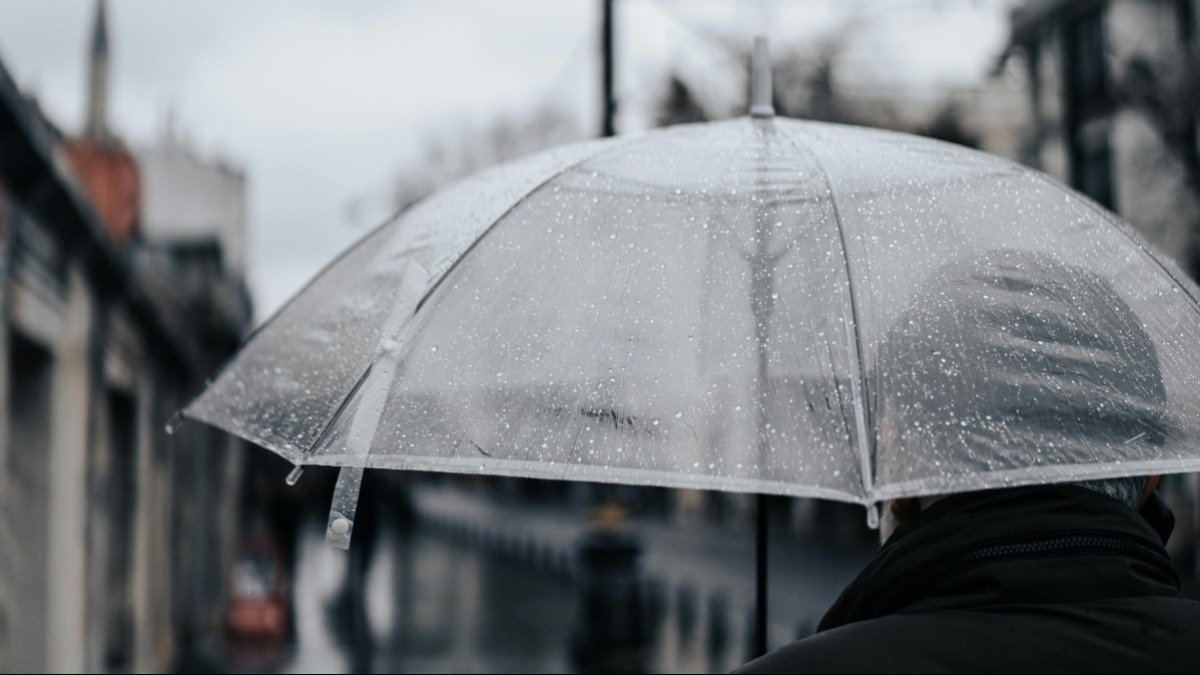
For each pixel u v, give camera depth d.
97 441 12.01
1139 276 2.13
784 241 2.03
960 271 1.94
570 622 18.06
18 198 8.40
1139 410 1.81
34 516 9.89
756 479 1.77
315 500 49.41
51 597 10.05
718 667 13.13
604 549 14.85
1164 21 25.41
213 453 25.58
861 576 1.77
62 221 9.70
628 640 14.70
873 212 2.05
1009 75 29.77
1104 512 1.71
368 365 2.05
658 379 1.92
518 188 2.29
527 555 32.09
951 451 1.72
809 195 2.10
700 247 2.06
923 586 1.71
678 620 18.11
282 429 2.20
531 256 2.13
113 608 14.09
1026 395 1.78
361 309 2.37
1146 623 1.62
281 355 2.43
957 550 1.69
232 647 15.38
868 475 1.69
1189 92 21.16
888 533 2.04
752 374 1.89
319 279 2.66
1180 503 25.11
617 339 1.98
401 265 2.38
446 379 2.01
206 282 23.56
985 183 2.18
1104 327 1.91
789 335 1.90
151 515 16.77
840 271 1.94
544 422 1.94
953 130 30.97
